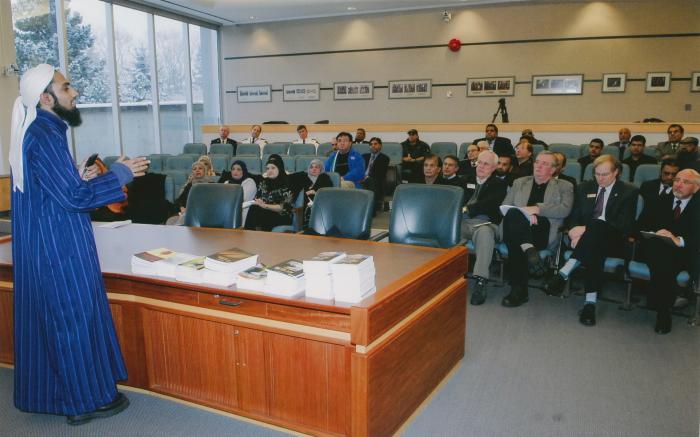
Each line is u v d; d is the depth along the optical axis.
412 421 2.10
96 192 1.95
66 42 8.16
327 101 11.41
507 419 2.12
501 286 3.89
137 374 2.26
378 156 7.00
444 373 2.40
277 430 2.01
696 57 9.12
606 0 9.43
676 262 2.97
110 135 9.22
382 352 1.82
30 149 1.87
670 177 3.27
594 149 6.46
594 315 3.16
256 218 4.11
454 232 2.96
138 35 9.65
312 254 2.47
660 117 9.45
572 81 9.80
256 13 10.73
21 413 2.20
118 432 2.03
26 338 2.03
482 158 3.90
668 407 2.21
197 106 11.41
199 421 2.10
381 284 1.99
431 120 10.77
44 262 1.93
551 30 9.80
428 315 2.16
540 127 8.31
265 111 11.91
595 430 2.04
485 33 10.16
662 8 9.17
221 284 2.03
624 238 3.26
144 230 3.14
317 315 1.82
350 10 10.65
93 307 2.02
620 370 2.55
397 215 3.11
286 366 1.92
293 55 11.50
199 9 10.18
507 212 3.51
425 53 10.61
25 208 1.92
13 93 6.51
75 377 2.01
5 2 6.39
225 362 2.05
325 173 4.80
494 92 10.27
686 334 2.99
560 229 3.53
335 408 1.85
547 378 2.47
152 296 2.16
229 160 7.09
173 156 7.66
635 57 9.43
